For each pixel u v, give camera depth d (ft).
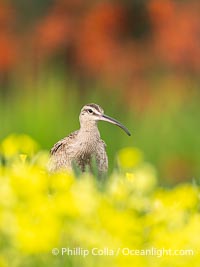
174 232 19.48
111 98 63.36
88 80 71.05
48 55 72.54
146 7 73.51
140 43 72.95
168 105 57.98
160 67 69.87
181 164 53.26
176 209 20.65
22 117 53.72
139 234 19.04
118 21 73.41
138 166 27.91
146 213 20.71
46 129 52.75
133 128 54.60
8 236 18.70
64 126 54.19
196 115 55.52
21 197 19.47
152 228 19.62
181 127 54.75
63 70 71.51
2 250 18.70
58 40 72.33
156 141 53.72
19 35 74.54
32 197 19.21
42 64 71.82
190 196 21.86
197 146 53.72
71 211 18.76
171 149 53.67
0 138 53.11
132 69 70.13
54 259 19.69
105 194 21.24
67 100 59.06
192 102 58.90
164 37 70.13
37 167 25.63
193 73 69.21
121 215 19.02
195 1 72.38
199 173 53.11
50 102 55.47
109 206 19.61
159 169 53.16
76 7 73.61
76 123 55.31
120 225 18.57
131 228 18.79
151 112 58.65
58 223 18.45
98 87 67.21
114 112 60.70
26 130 52.90
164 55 69.82
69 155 33.96
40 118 53.42
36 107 54.54
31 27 74.84
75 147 33.94
